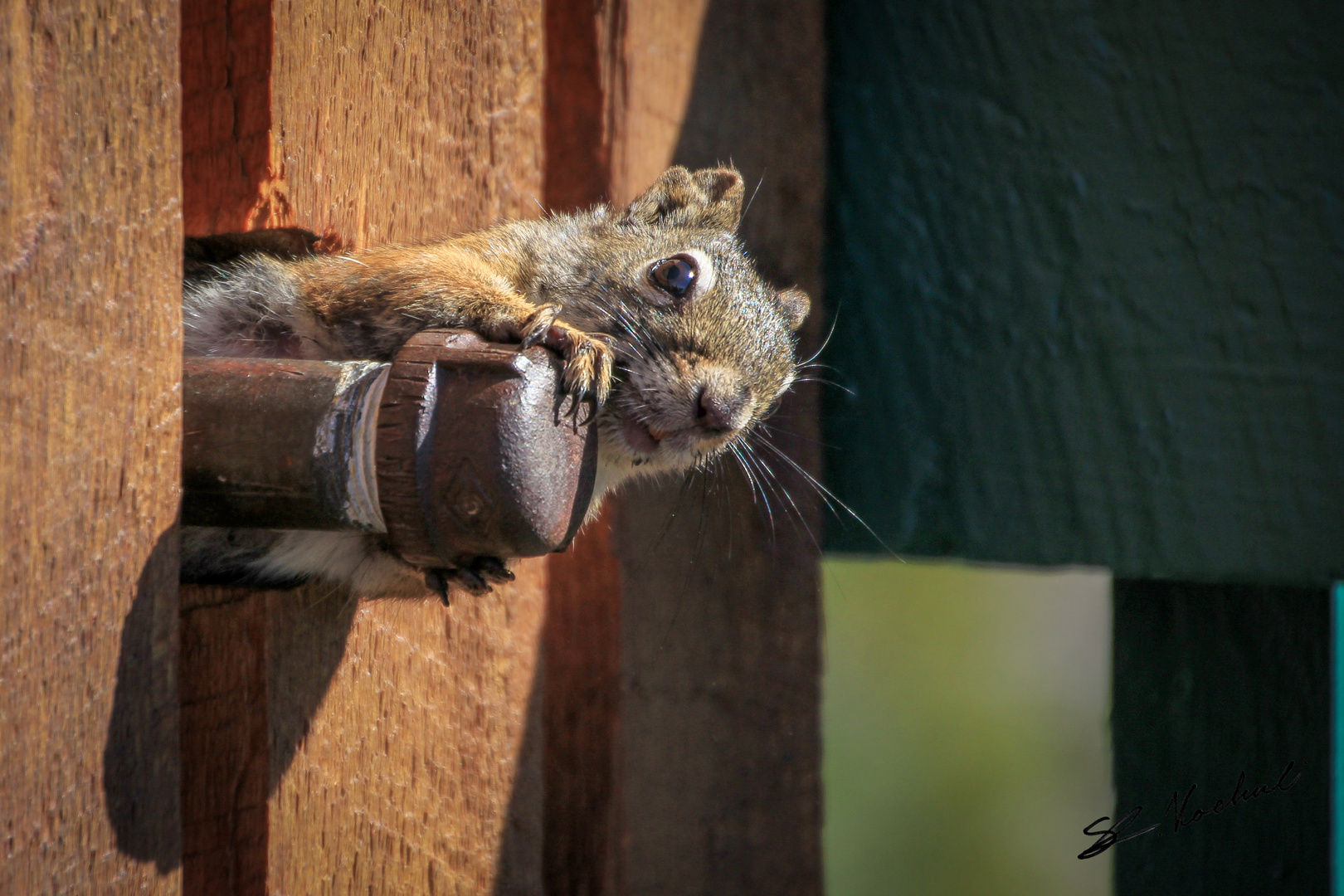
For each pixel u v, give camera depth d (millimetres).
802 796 4191
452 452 3938
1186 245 4152
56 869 3930
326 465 3945
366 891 4039
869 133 4262
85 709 3934
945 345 4195
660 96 4172
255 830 4000
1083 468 4164
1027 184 4184
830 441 4215
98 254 3938
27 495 3926
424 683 4062
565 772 4148
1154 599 4152
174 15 3951
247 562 4016
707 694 4172
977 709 8367
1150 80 4160
